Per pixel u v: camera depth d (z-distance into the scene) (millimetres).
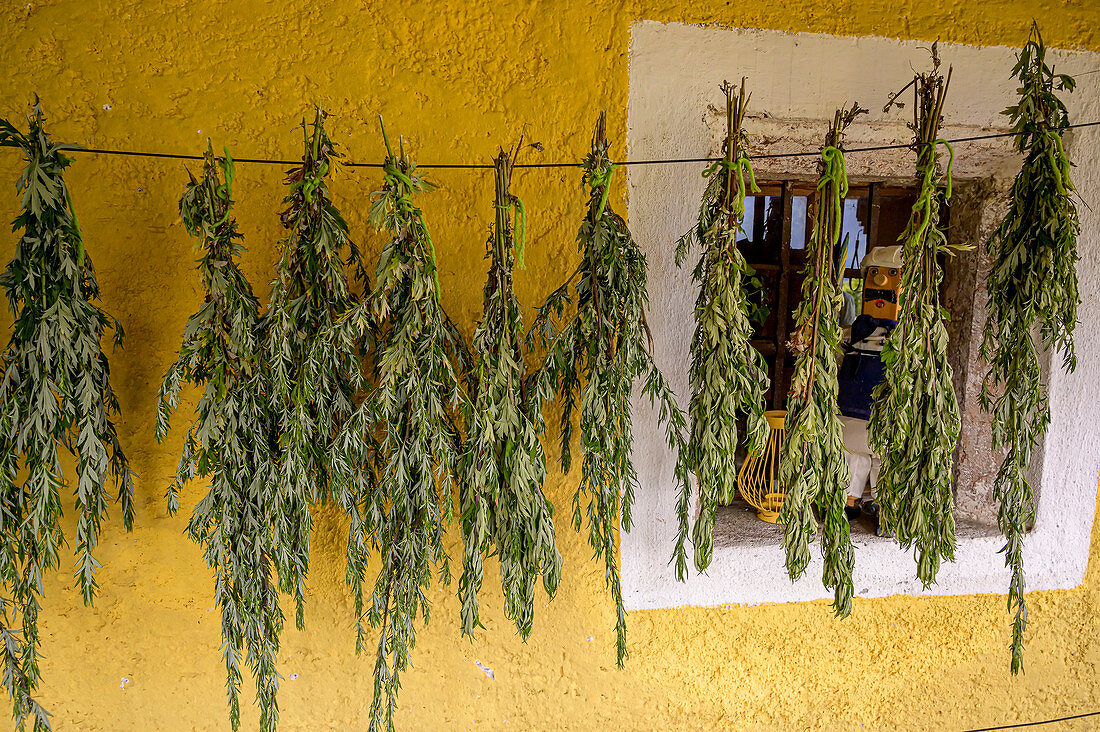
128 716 1816
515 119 1752
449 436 1542
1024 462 1623
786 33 1812
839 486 1521
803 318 1509
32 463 1333
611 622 1945
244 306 1386
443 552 1589
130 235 1652
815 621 2043
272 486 1416
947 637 2105
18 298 1341
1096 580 2148
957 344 2207
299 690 1858
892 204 2410
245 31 1646
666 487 1907
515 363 1474
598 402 1518
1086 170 1954
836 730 2090
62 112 1603
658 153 1794
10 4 1562
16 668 1451
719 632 1995
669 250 1825
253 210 1679
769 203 2305
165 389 1406
